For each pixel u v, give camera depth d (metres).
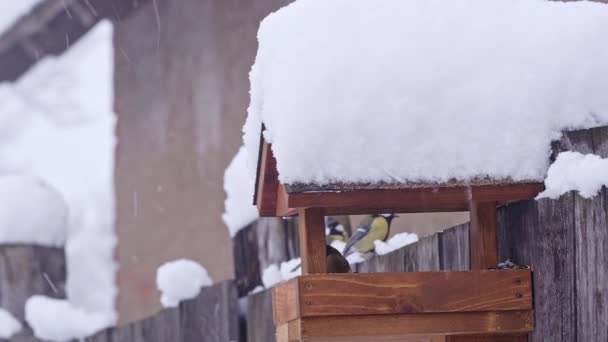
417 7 3.45
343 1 3.44
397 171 3.33
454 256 4.08
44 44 10.27
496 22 3.45
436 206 3.65
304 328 3.31
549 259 3.35
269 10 10.16
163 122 11.74
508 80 3.39
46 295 6.17
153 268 11.88
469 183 3.36
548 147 3.38
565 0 4.93
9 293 6.07
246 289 5.79
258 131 3.63
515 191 3.40
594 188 3.12
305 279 3.31
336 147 3.31
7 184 6.27
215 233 10.68
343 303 3.31
